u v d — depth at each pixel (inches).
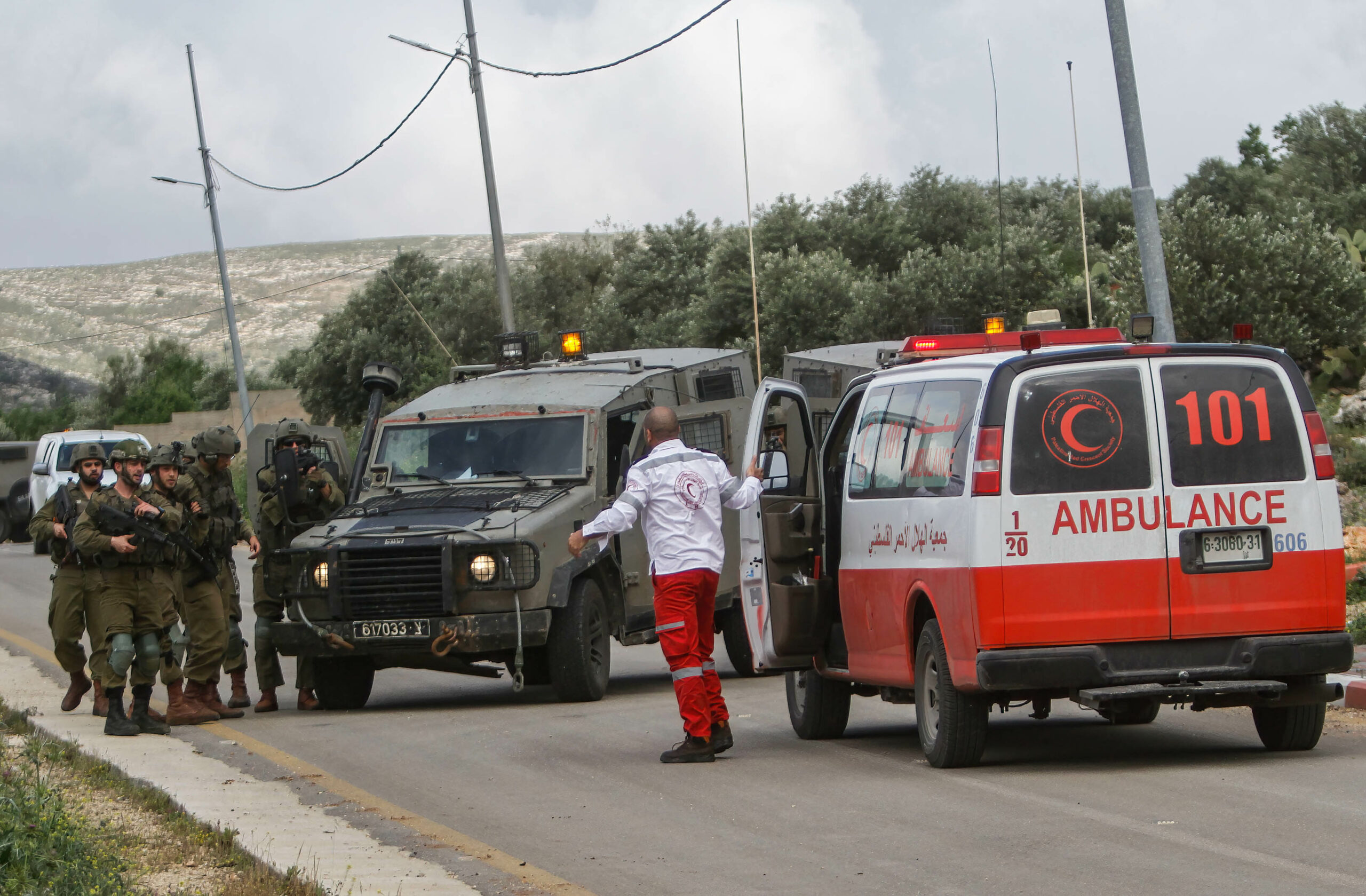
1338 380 2689.5
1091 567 764.6
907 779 799.1
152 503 1048.8
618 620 1254.3
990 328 1078.4
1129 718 778.2
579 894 577.9
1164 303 1331.2
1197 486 773.9
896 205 4247.0
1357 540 1670.8
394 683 1430.9
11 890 556.7
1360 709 983.6
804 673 987.3
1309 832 636.1
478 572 1137.4
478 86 2556.6
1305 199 3486.7
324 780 839.7
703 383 1414.9
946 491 797.2
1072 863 596.4
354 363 4911.4
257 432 1267.2
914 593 829.8
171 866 639.8
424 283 5078.7
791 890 576.4
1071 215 4456.2
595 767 873.5
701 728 878.4
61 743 965.2
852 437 929.5
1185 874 573.9
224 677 1498.5
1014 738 949.2
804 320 3452.3
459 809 764.6
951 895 557.0
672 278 4712.1
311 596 1167.6
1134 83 1334.9
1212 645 773.9
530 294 4879.4
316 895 562.3
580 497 1210.6
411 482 1270.9
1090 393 773.9
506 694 1304.1
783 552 944.9
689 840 671.1
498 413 1282.0
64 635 1098.7
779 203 4084.6
